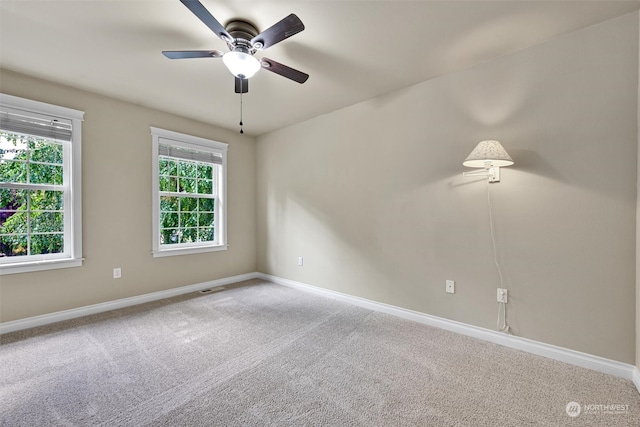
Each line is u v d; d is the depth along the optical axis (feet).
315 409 5.13
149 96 9.94
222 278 13.47
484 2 5.59
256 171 14.84
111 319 9.16
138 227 10.72
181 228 12.36
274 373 6.24
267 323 8.94
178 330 8.39
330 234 11.58
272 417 4.93
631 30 5.87
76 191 9.25
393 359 6.83
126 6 5.72
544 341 6.94
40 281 8.69
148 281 11.01
